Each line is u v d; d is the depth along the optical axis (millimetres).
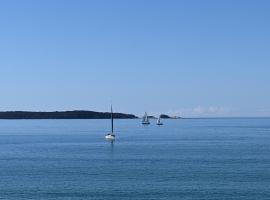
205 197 90000
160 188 98000
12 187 100688
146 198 89562
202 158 154125
